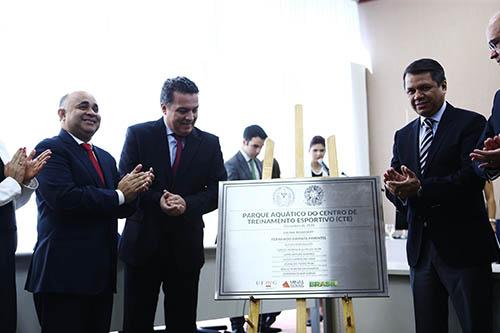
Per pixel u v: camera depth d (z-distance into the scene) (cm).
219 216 203
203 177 219
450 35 564
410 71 195
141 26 410
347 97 571
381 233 193
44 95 348
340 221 196
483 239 184
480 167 171
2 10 336
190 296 210
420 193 183
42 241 189
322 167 406
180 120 211
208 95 452
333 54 569
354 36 596
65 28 365
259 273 194
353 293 188
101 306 198
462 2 561
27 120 338
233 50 478
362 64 595
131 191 196
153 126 219
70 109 203
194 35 446
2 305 171
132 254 203
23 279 228
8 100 333
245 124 480
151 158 213
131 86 398
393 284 236
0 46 333
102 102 381
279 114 508
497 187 498
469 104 550
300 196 201
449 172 189
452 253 183
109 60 387
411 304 230
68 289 182
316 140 405
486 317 180
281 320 447
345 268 191
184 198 208
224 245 199
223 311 291
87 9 379
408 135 205
